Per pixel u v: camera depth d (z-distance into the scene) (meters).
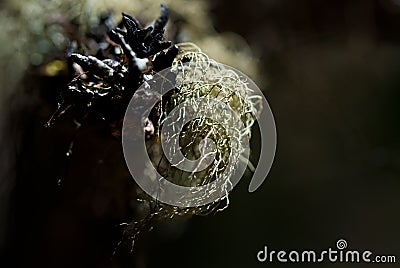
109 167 0.38
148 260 0.59
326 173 0.73
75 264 0.41
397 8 0.56
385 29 0.58
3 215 0.45
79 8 0.39
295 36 0.57
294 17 0.55
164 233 0.61
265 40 0.55
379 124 0.72
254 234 0.70
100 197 0.39
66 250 0.41
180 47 0.36
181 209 0.34
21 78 0.42
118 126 0.34
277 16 0.54
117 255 0.40
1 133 0.45
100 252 0.40
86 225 0.40
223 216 0.70
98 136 0.36
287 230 0.71
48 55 0.40
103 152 0.38
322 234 0.72
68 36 0.39
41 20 0.41
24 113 0.42
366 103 0.69
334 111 0.68
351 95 0.68
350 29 0.58
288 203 0.72
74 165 0.39
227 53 0.44
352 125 0.70
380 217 0.72
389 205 0.73
